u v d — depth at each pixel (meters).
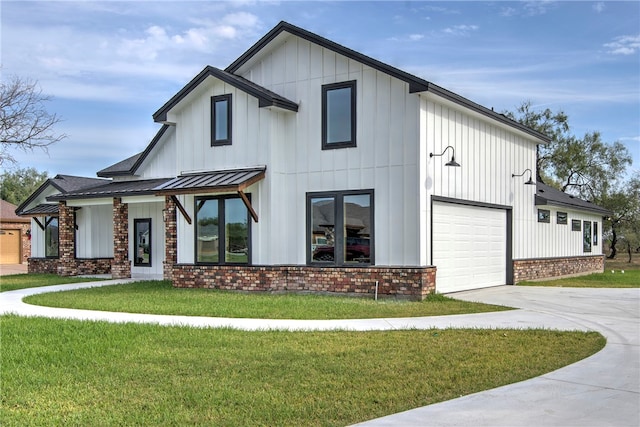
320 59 16.72
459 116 17.25
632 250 46.44
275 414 5.86
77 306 13.88
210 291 17.00
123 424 5.59
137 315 12.42
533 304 14.71
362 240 15.84
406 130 15.30
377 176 15.68
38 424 5.59
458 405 6.12
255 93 16.62
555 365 7.91
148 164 24.48
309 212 16.67
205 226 17.83
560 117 43.47
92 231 25.08
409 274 14.95
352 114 16.09
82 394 6.59
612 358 8.32
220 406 6.11
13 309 13.63
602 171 41.81
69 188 26.25
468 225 17.94
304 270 16.55
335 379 7.14
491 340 9.55
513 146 21.16
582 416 5.76
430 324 11.23
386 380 7.10
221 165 17.70
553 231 24.62
